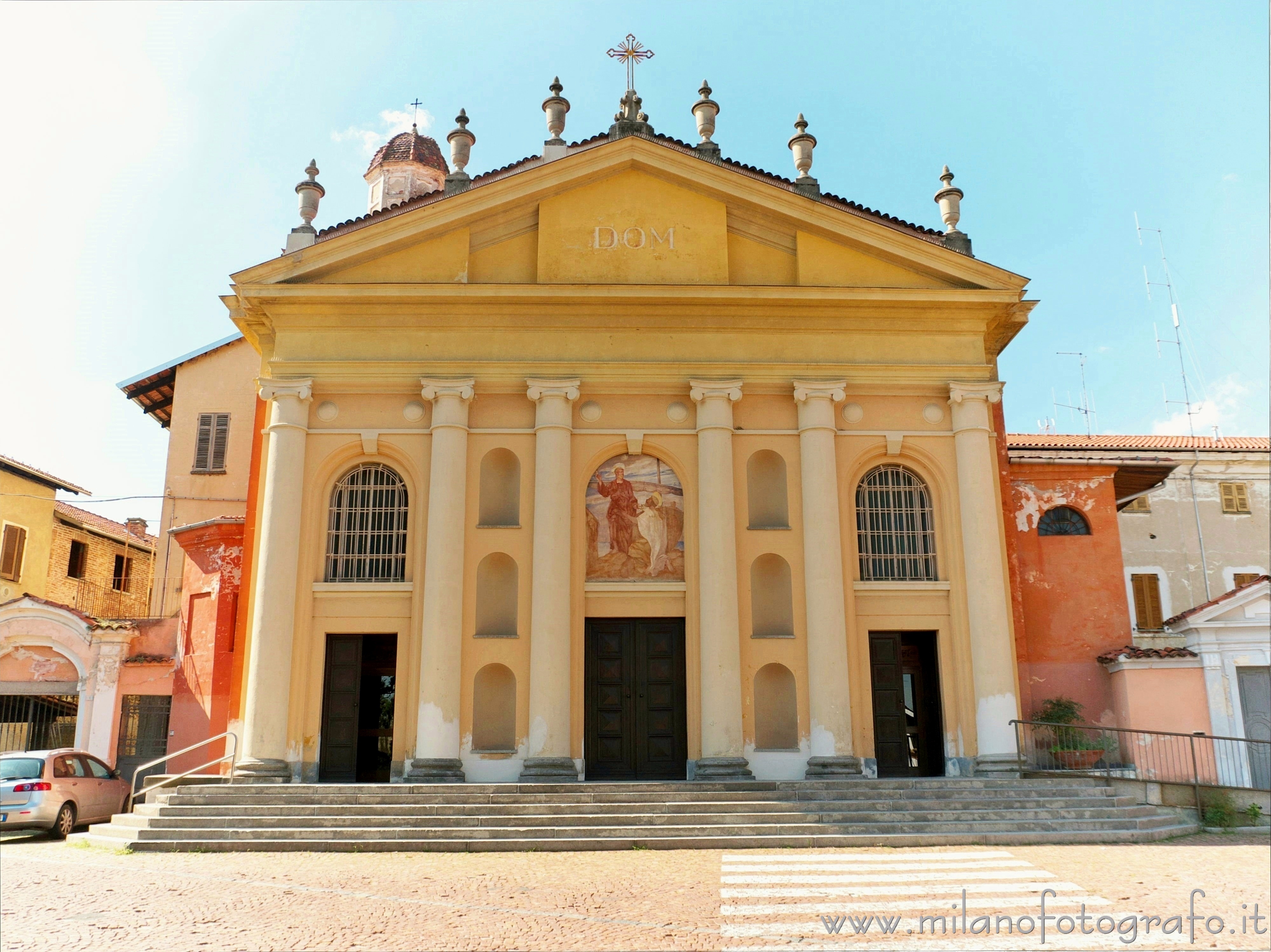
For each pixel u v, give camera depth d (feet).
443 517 67.92
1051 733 69.46
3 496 105.40
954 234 76.28
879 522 72.28
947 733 68.13
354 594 68.80
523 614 67.87
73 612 85.30
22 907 38.01
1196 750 70.44
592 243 73.41
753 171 84.74
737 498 70.44
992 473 71.15
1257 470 117.08
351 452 70.95
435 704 65.21
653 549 70.49
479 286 70.54
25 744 84.64
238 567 80.23
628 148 73.36
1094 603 76.64
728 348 72.43
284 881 43.01
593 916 36.17
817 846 51.42
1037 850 50.21
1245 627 71.77
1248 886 41.14
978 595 68.74
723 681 66.23
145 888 41.45
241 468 99.14
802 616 68.64
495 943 32.55
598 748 68.39
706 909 37.27
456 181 75.87
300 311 71.87
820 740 65.98
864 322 73.05
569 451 69.97
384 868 46.14
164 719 83.92
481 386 71.15
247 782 62.90
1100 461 78.95
